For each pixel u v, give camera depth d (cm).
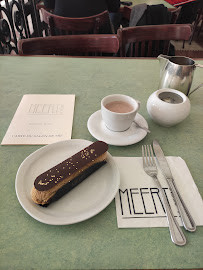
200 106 77
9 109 71
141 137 61
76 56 106
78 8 174
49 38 104
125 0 222
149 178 51
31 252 38
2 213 43
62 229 41
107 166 52
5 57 102
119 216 44
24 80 87
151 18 152
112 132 62
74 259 38
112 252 39
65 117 69
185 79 71
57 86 84
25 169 49
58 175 44
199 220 43
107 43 107
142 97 80
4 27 135
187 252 39
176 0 227
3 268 36
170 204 46
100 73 94
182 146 61
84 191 47
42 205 43
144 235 41
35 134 62
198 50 283
